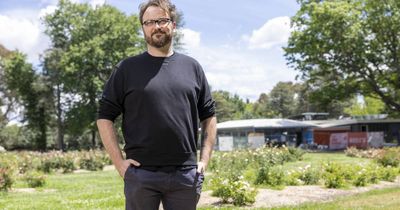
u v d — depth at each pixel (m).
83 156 26.39
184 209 3.18
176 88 3.18
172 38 3.33
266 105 98.25
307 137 51.91
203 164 3.28
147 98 3.13
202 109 3.42
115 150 3.20
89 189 14.26
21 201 11.21
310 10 43.69
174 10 3.33
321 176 13.71
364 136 45.19
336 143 47.00
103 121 3.26
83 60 54.00
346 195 11.52
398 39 43.00
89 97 56.72
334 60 44.59
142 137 3.11
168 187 3.11
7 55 63.62
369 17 42.56
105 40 54.47
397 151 20.83
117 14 58.44
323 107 49.53
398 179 15.93
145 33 3.28
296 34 45.41
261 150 22.11
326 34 42.25
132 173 3.11
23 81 60.81
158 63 3.25
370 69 44.38
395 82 45.09
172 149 3.11
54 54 58.25
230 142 43.44
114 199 10.71
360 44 41.94
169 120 3.11
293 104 94.25
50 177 20.27
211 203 10.00
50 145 67.25
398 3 41.78
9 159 20.45
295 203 10.16
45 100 61.06
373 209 8.73
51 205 10.16
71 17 58.81
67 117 57.91
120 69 3.27
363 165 16.38
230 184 10.05
